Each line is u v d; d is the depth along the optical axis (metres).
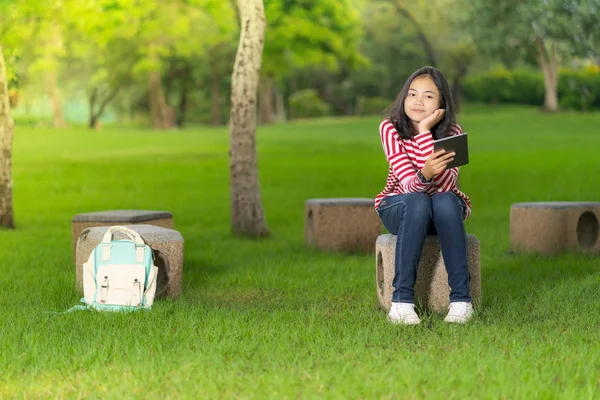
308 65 66.31
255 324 5.54
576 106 56.88
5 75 12.89
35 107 63.81
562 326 5.54
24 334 5.23
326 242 10.30
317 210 10.30
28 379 4.26
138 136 41.28
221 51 59.41
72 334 5.22
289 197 18.44
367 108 67.12
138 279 6.14
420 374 4.11
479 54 55.59
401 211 5.60
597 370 4.23
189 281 7.84
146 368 4.32
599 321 5.62
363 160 28.41
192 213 15.73
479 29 49.44
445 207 5.55
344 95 70.56
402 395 3.81
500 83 61.72
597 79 56.41
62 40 49.06
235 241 11.56
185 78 65.62
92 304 6.18
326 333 5.26
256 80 12.18
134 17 43.19
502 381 3.96
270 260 9.44
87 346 4.90
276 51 49.56
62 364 4.51
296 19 46.03
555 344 4.81
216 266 9.01
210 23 51.09
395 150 5.77
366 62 51.50
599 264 8.55
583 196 17.58
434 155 5.38
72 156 29.78
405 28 60.56
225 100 73.12
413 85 5.87
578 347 4.75
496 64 61.50
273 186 20.72
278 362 4.48
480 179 21.12
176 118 72.12
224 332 5.30
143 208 16.52
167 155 30.30
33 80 52.78
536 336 5.09
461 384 3.97
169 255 6.80
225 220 14.81
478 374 4.16
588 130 40.12
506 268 8.52
